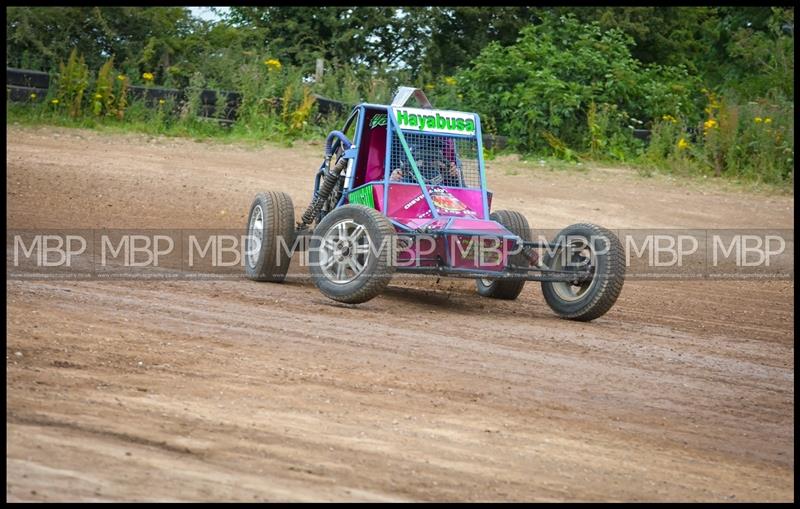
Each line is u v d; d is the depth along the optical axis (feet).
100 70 165.99
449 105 166.50
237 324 58.18
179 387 44.55
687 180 146.30
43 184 112.16
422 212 68.44
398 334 59.21
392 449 38.75
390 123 69.77
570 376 52.90
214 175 127.34
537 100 161.68
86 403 40.81
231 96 164.66
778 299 84.99
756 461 42.16
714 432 45.65
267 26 204.95
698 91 192.24
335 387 46.78
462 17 209.77
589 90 164.25
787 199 136.87
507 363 54.39
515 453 39.78
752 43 209.97
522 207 122.83
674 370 56.49
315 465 36.09
